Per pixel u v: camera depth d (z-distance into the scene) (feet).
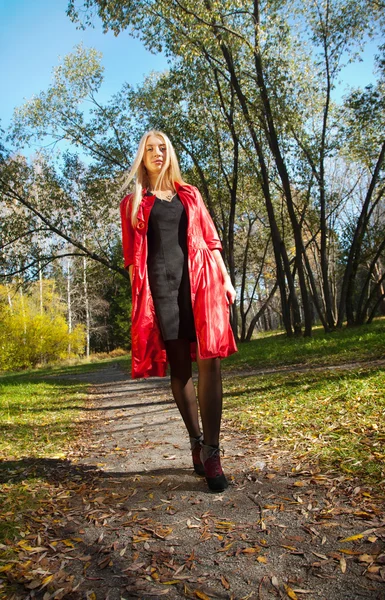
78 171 63.52
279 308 146.61
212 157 65.16
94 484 10.12
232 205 66.90
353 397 15.83
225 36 50.42
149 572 5.95
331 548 6.04
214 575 5.74
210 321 8.89
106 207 65.36
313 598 5.04
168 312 9.17
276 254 68.13
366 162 65.16
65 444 15.69
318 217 78.07
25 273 62.18
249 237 97.40
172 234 9.37
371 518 6.72
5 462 12.90
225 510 7.78
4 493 9.67
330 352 37.78
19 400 31.32
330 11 57.21
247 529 6.93
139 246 9.33
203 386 9.02
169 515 7.82
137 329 9.19
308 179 65.77
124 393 33.91
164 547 6.63
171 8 46.39
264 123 57.11
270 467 9.87
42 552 6.73
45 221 62.08
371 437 10.87
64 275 130.00
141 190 9.60
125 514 8.07
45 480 10.71
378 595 4.92
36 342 122.31
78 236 66.95
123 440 15.48
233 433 14.02
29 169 61.57
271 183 77.71
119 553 6.55
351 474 8.62
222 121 63.41
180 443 13.74
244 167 68.08
